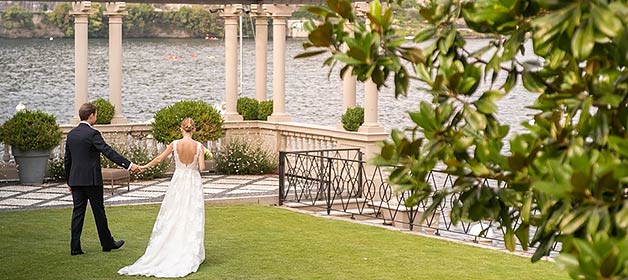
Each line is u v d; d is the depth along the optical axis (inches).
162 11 2160.4
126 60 1998.0
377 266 454.3
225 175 777.6
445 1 117.3
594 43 93.1
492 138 110.5
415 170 115.3
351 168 716.7
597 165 94.8
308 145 770.8
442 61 115.6
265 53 816.9
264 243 510.9
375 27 116.2
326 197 661.9
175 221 441.1
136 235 526.6
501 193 114.6
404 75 116.3
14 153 712.4
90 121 465.7
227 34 800.9
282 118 795.4
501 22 103.9
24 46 2183.8
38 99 1560.0
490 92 110.7
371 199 652.1
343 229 561.6
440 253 491.2
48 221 564.7
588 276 86.0
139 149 747.4
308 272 439.5
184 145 446.3
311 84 1932.8
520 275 438.0
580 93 102.3
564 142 103.3
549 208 104.0
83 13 731.4
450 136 113.4
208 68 1945.1
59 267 440.5
